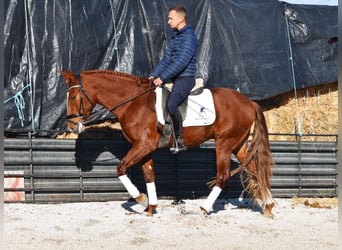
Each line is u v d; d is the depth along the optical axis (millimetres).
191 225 7402
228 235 6887
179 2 9922
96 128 9477
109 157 9203
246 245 6426
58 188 8977
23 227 7145
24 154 8828
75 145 9055
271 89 10102
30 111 9086
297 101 10617
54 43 9266
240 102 8031
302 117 10547
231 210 8586
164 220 7684
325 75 10508
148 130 7734
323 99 10781
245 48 10078
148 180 8055
